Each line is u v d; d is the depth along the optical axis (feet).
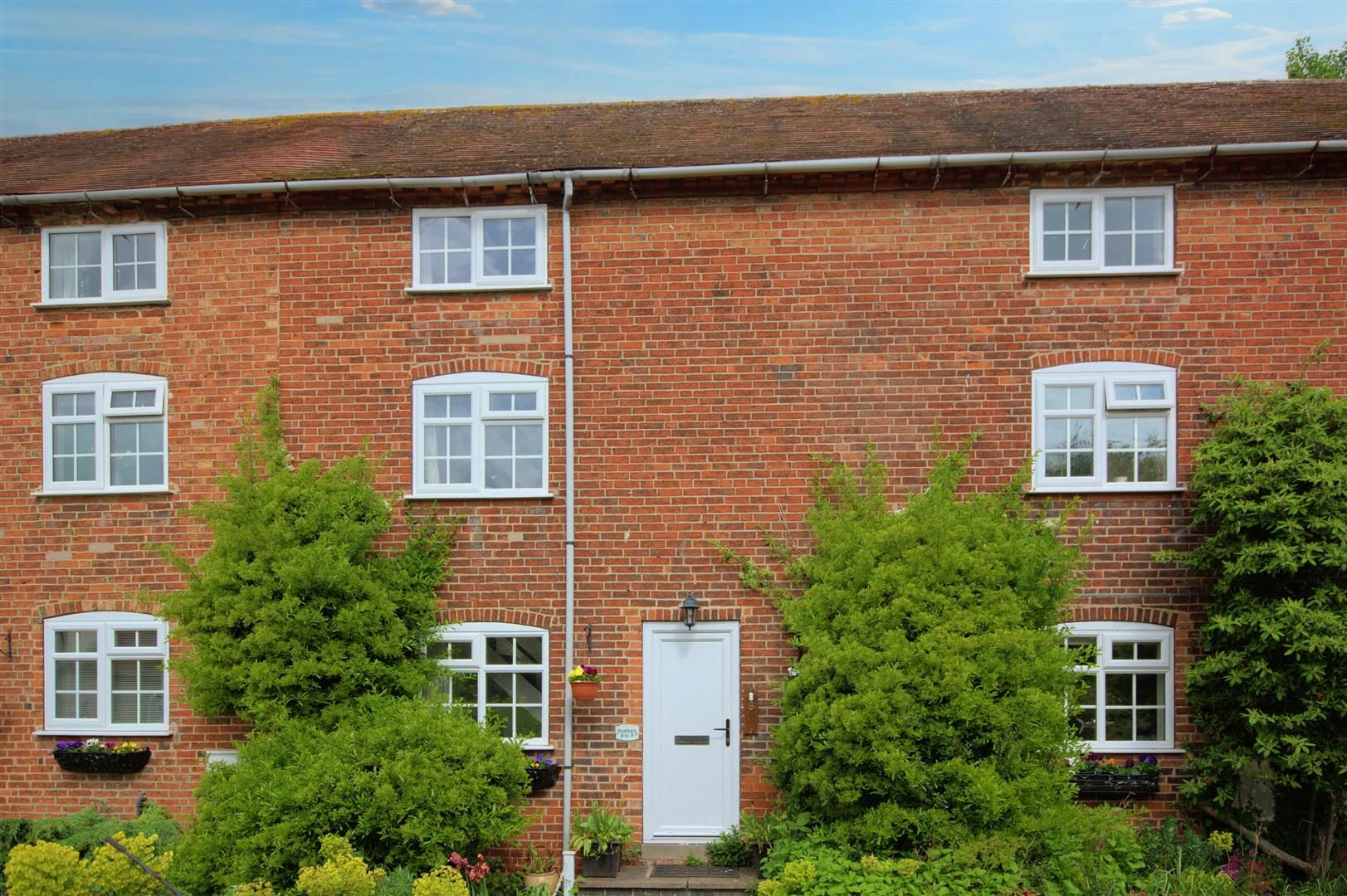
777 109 48.83
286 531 36.01
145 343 40.01
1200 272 37.50
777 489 37.93
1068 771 32.45
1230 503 33.30
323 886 28.30
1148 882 31.91
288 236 39.65
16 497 40.14
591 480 38.32
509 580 38.22
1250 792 35.63
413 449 38.86
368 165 40.88
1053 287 37.76
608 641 37.93
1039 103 47.16
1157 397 37.40
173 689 39.06
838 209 38.32
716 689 37.88
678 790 37.68
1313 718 31.99
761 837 34.58
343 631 35.65
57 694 39.68
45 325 40.42
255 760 33.60
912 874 30.04
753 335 38.29
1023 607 32.76
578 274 38.75
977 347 37.81
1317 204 37.37
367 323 39.24
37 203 39.78
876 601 32.76
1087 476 37.42
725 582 37.81
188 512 38.11
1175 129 40.06
